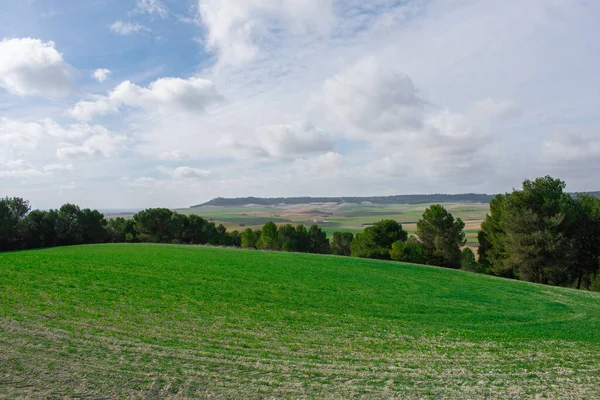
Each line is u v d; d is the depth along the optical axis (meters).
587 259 48.69
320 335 17.48
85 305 20.22
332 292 28.34
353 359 14.20
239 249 58.53
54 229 76.50
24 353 12.61
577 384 12.44
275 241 85.06
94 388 10.30
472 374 13.12
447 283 35.62
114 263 36.84
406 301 26.56
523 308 26.28
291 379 11.86
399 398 10.80
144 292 24.56
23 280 26.03
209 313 20.38
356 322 20.39
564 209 44.09
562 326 21.45
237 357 13.67
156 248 55.72
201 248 57.72
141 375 11.39
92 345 13.91
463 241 61.69
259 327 18.25
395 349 15.81
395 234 72.50
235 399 10.17
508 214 46.03
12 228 70.94
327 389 11.20
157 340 15.09
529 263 44.16
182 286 27.30
